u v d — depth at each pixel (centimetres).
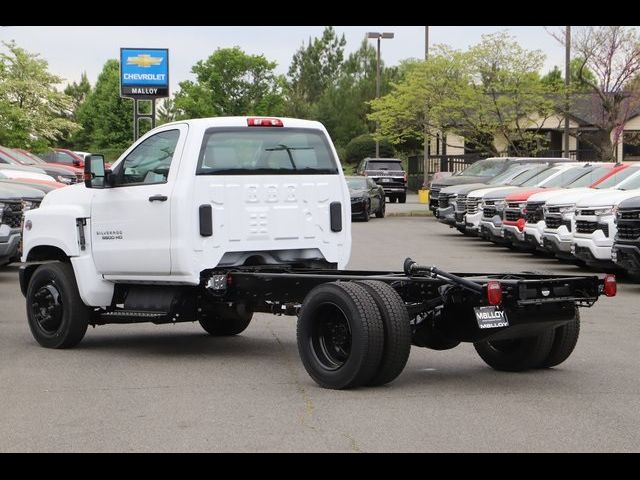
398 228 3066
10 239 1559
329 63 9200
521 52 4081
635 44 3822
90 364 955
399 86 4356
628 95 3859
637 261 1446
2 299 1456
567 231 1788
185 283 965
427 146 4753
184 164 944
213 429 696
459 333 842
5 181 1916
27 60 4306
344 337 827
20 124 4125
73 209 1031
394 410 750
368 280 845
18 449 648
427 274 845
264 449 644
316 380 838
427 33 4659
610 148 3928
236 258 980
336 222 1015
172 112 7450
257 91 6819
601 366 935
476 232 2522
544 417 727
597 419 721
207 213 945
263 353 1018
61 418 732
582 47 3866
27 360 978
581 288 843
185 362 965
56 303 1040
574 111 4566
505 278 890
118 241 996
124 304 1032
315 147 1010
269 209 976
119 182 998
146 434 684
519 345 896
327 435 678
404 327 807
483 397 796
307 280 887
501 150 4891
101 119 7644
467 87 4069
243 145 969
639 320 1233
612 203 1593
